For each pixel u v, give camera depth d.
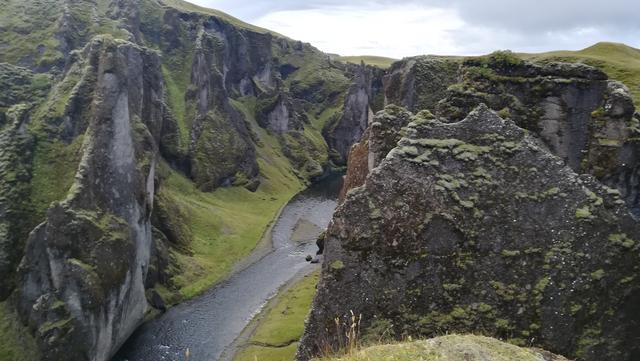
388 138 35.66
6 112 81.12
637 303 23.09
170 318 77.50
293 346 63.66
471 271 23.97
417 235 24.47
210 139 162.62
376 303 24.22
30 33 123.00
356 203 25.14
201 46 179.50
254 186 168.12
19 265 62.72
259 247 114.38
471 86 40.72
